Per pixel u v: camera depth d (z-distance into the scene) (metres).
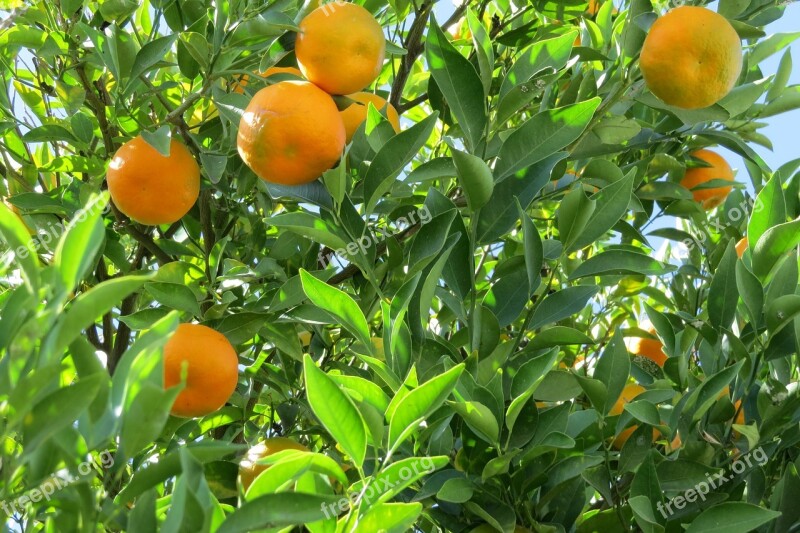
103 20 1.08
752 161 1.10
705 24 0.92
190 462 0.61
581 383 0.87
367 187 0.91
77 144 1.05
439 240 0.91
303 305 0.98
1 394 0.62
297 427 1.12
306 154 0.89
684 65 0.92
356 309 0.83
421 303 0.88
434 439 0.84
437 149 1.22
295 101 0.88
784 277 0.90
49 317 0.58
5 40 1.04
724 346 0.98
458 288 0.93
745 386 0.91
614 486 0.90
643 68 0.94
